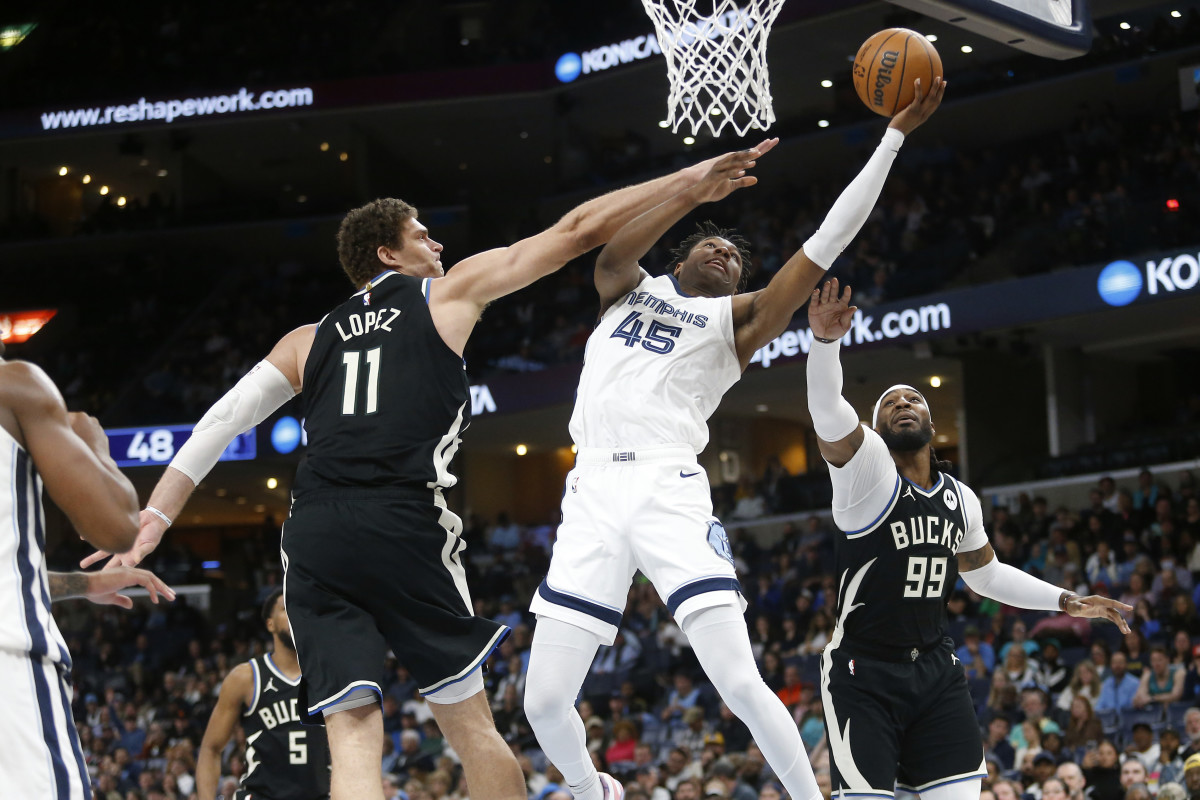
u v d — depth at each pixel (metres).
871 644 4.33
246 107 24.31
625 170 23.56
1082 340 18.83
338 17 25.14
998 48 20.77
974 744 4.36
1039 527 15.05
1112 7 19.89
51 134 25.00
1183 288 15.37
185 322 25.20
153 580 3.16
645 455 3.68
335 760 2.90
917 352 18.41
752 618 15.23
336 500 3.04
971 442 19.27
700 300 3.85
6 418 2.33
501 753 3.11
